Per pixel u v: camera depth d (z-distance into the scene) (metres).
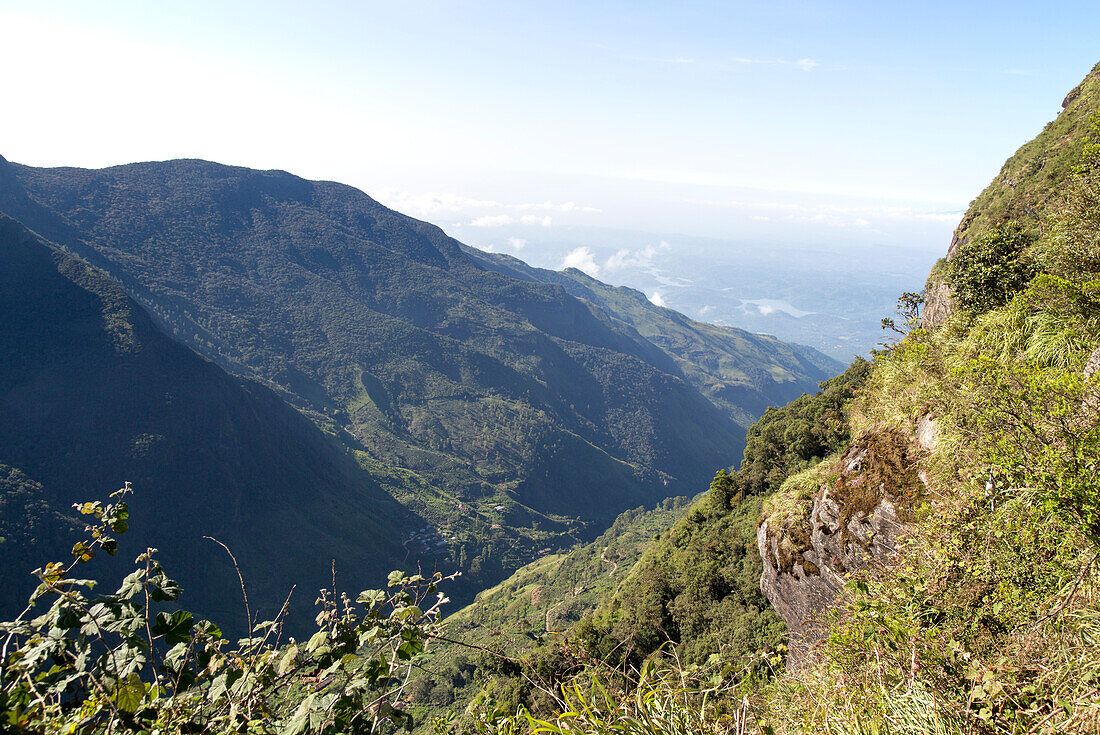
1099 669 2.36
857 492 6.68
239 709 2.05
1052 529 3.05
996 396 3.93
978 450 4.04
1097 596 2.69
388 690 2.28
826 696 3.07
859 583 4.32
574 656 3.27
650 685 2.86
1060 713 2.24
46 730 1.88
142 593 2.21
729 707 3.04
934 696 2.58
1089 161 6.88
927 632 3.03
